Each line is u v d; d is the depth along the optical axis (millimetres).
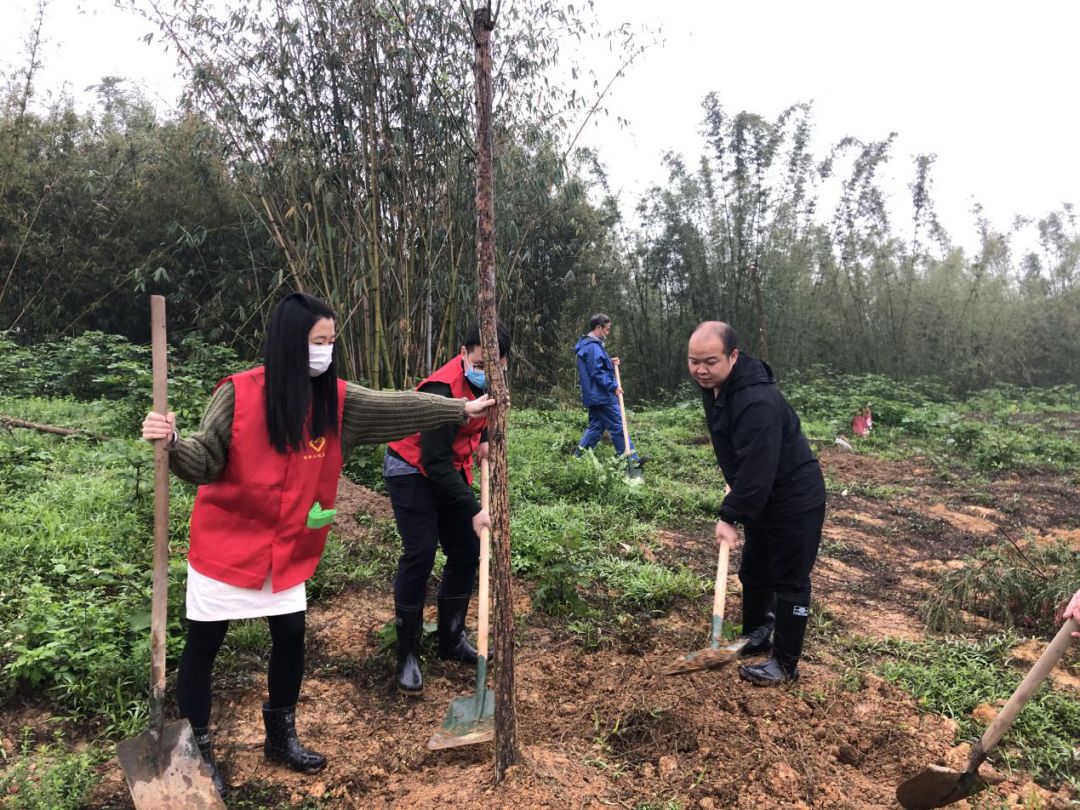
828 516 7094
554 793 2613
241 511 2549
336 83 8211
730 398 3357
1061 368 21188
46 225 12586
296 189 8859
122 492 5367
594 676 3574
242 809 2613
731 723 3082
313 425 2568
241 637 3633
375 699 3393
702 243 16812
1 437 6754
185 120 12250
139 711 3039
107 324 13367
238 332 11352
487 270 2557
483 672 3010
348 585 4465
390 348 9094
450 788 2680
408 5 7531
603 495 6852
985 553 5332
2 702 3037
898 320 18984
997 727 2488
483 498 3105
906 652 3998
